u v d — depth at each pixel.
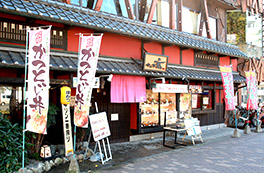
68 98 7.42
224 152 9.38
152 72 10.50
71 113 8.55
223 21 17.94
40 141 7.74
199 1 15.70
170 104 12.80
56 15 7.56
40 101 5.94
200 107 14.88
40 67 5.99
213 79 13.73
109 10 10.88
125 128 11.22
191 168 7.29
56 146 8.48
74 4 9.70
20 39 7.61
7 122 6.60
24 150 6.64
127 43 10.84
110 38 10.20
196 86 13.41
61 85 8.34
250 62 18.69
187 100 13.19
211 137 12.87
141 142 11.20
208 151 9.58
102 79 9.32
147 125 11.60
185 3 14.78
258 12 22.16
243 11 18.81
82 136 8.75
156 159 8.37
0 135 6.13
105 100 10.50
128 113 11.38
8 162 6.18
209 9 16.70
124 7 11.44
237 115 17.98
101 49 9.87
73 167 6.60
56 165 7.32
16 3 6.97
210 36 15.69
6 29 7.32
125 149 9.76
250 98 14.99
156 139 11.98
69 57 8.57
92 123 7.67
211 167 7.39
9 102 7.87
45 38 5.93
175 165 7.62
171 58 13.05
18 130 6.91
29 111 6.13
